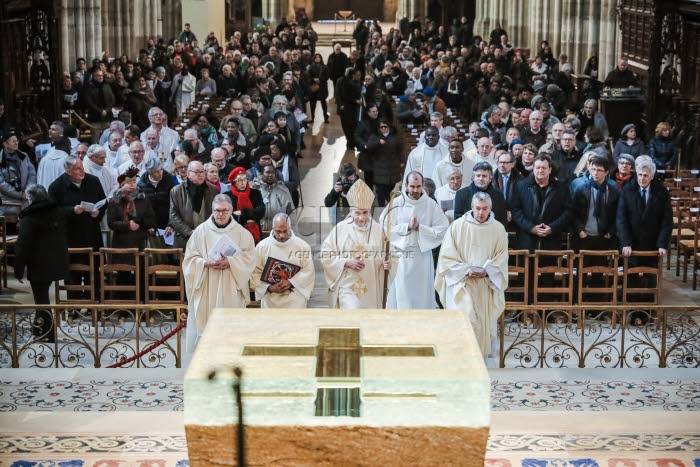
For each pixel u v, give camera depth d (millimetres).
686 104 22531
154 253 12695
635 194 12734
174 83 27781
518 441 7676
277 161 16406
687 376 10133
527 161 14477
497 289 10562
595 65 28484
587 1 32500
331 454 4176
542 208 13008
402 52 35156
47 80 22906
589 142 15586
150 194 13734
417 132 22688
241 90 28797
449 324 4867
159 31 39906
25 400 9445
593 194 13039
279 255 10484
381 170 19266
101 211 13523
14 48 22578
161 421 8141
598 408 9156
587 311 13320
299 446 4164
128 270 12547
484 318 10602
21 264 12023
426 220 11719
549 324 12961
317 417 4148
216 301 10727
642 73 27672
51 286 15008
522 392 9625
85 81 24266
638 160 12758
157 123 17422
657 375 10164
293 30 42219
